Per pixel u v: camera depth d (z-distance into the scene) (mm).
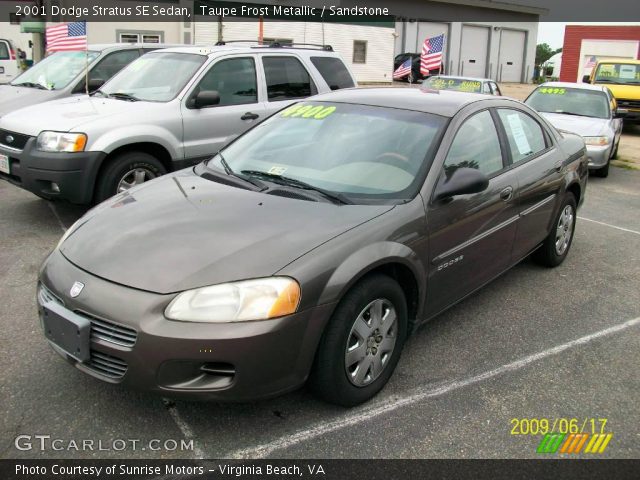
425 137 3596
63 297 2742
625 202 8438
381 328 3074
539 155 4656
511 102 4582
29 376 3211
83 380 3184
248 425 2877
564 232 5281
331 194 3283
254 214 3057
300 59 7316
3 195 7020
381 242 2979
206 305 2531
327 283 2705
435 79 14086
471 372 3465
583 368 3574
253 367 2555
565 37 32812
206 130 6344
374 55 27719
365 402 3092
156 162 6004
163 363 2506
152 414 2930
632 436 2938
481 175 3363
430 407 3096
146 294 2576
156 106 6059
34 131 5582
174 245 2801
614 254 5852
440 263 3426
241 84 6727
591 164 9773
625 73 17141
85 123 5566
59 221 6059
